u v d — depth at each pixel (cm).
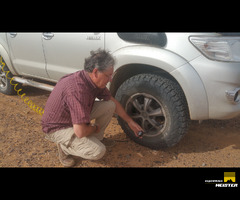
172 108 276
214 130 361
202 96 262
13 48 421
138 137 312
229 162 292
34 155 304
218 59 254
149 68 305
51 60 371
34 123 380
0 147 318
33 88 521
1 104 445
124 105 308
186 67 258
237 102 265
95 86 244
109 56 233
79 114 234
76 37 328
